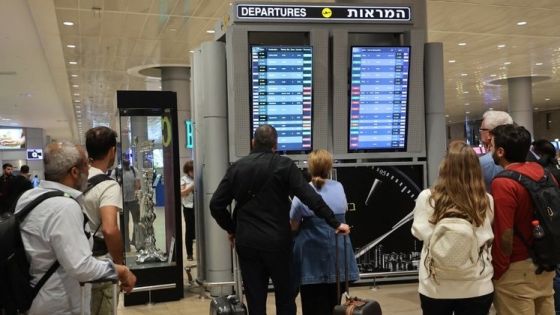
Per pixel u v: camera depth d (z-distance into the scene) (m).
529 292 2.76
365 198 5.58
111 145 3.12
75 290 2.23
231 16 5.32
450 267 2.54
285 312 3.49
